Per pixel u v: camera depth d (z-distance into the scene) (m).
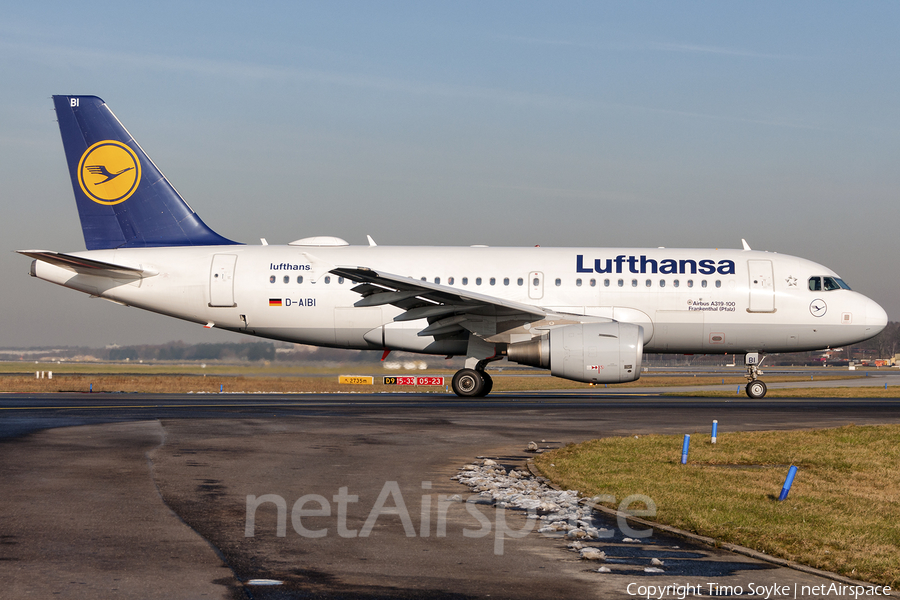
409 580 16.41
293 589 15.52
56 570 16.41
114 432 40.19
